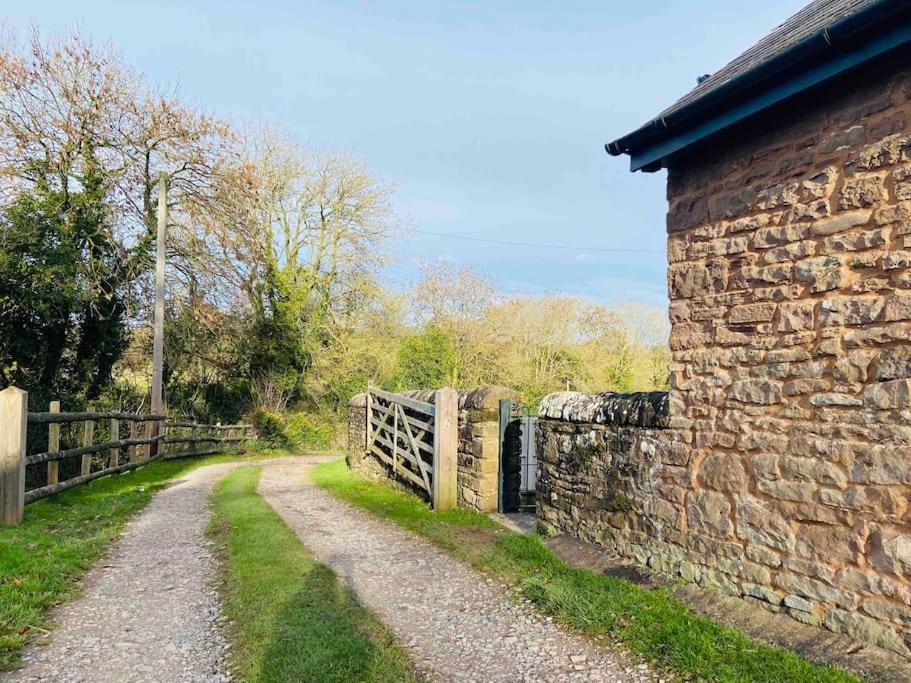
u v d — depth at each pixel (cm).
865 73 361
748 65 447
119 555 594
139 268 1627
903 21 321
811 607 370
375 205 2386
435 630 419
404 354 2409
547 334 2500
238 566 546
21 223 1244
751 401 417
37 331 1288
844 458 357
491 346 2417
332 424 2406
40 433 1173
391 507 860
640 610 423
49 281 1239
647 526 502
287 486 1122
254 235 1889
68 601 458
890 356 339
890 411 336
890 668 316
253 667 351
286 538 652
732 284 438
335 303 2434
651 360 2581
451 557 602
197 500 937
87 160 1437
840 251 370
